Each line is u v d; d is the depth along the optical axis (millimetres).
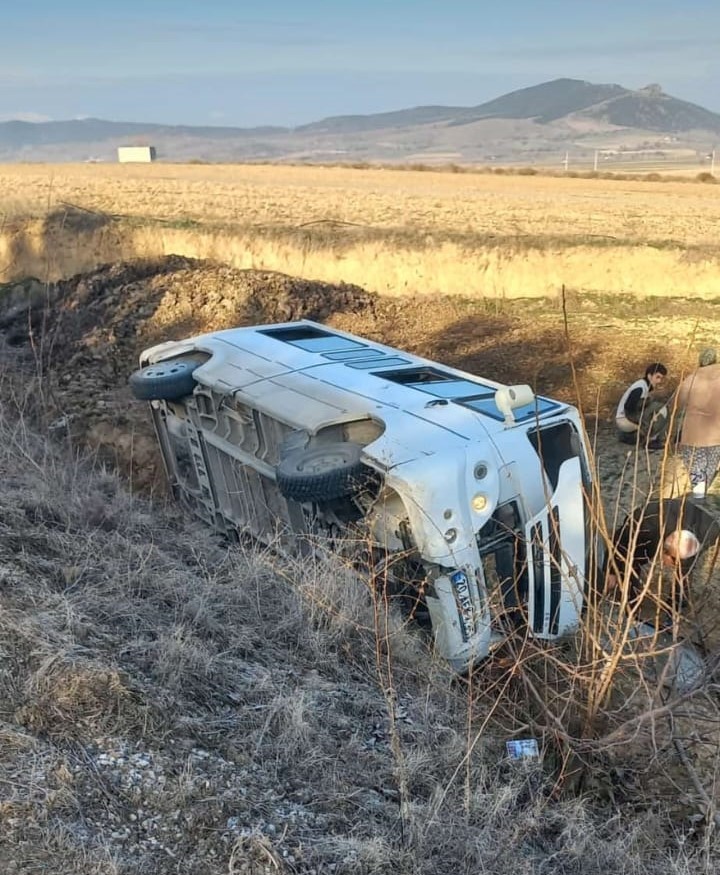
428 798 3645
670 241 21531
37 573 4535
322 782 3521
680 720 4344
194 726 3537
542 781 4055
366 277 19391
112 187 35969
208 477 7078
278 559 5781
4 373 11625
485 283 18453
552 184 46281
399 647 4852
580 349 13742
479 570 4793
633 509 4172
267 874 2865
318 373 6145
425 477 4648
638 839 3742
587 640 4242
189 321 14953
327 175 51312
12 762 3002
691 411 6816
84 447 10203
